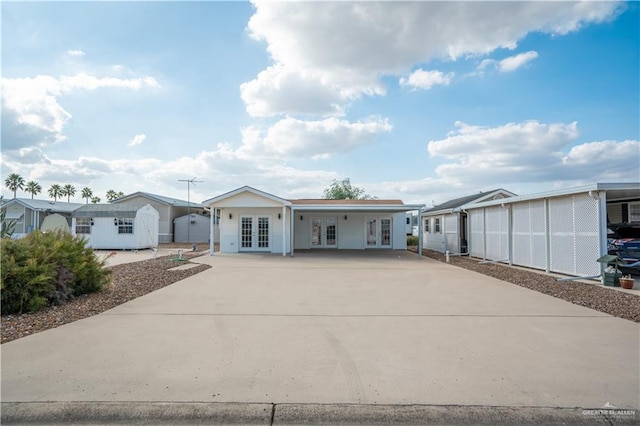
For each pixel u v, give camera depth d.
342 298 7.28
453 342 4.48
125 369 3.60
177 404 2.89
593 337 4.67
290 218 19.05
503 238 14.32
